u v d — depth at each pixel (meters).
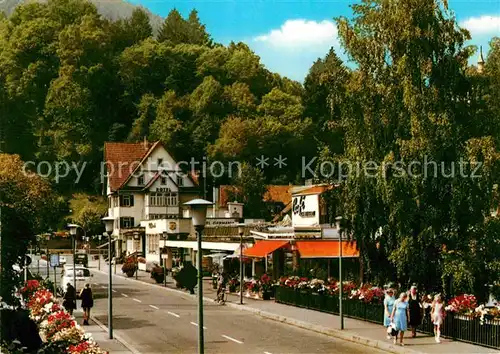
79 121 147.25
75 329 22.48
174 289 57.62
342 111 36.91
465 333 28.75
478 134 36.00
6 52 154.88
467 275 32.34
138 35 176.50
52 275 65.38
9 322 18.80
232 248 58.59
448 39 35.84
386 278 36.97
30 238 22.34
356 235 36.50
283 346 29.12
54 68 155.25
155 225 84.62
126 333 33.16
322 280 43.81
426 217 33.75
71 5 169.00
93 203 135.75
